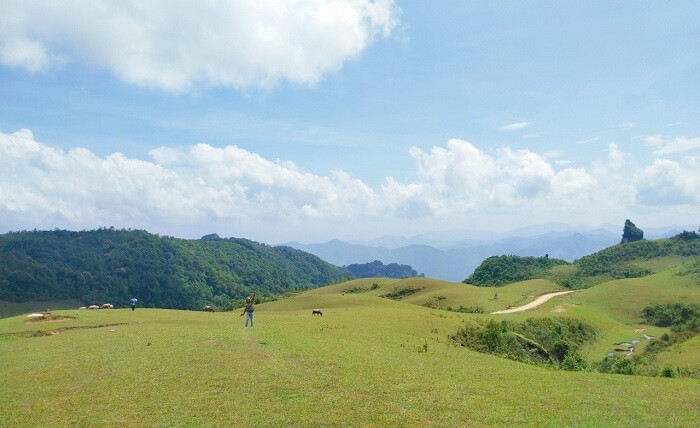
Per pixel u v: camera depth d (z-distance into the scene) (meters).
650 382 30.38
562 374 33.19
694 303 115.38
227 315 64.94
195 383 25.02
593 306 124.12
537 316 88.81
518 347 63.91
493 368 33.78
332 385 25.09
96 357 31.53
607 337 93.88
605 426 20.05
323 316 59.16
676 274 147.25
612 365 52.00
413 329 54.91
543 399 24.27
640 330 103.56
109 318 55.34
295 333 42.50
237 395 23.11
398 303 96.31
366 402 22.45
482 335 62.19
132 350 33.34
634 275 188.38
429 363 33.56
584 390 26.89
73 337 40.91
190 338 37.69
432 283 158.12
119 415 20.70
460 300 124.12
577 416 21.41
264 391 23.75
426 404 22.44
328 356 32.44
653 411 22.66
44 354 33.75
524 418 20.81
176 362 29.39
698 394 26.56
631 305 122.81
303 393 23.55
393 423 19.78
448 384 26.72
